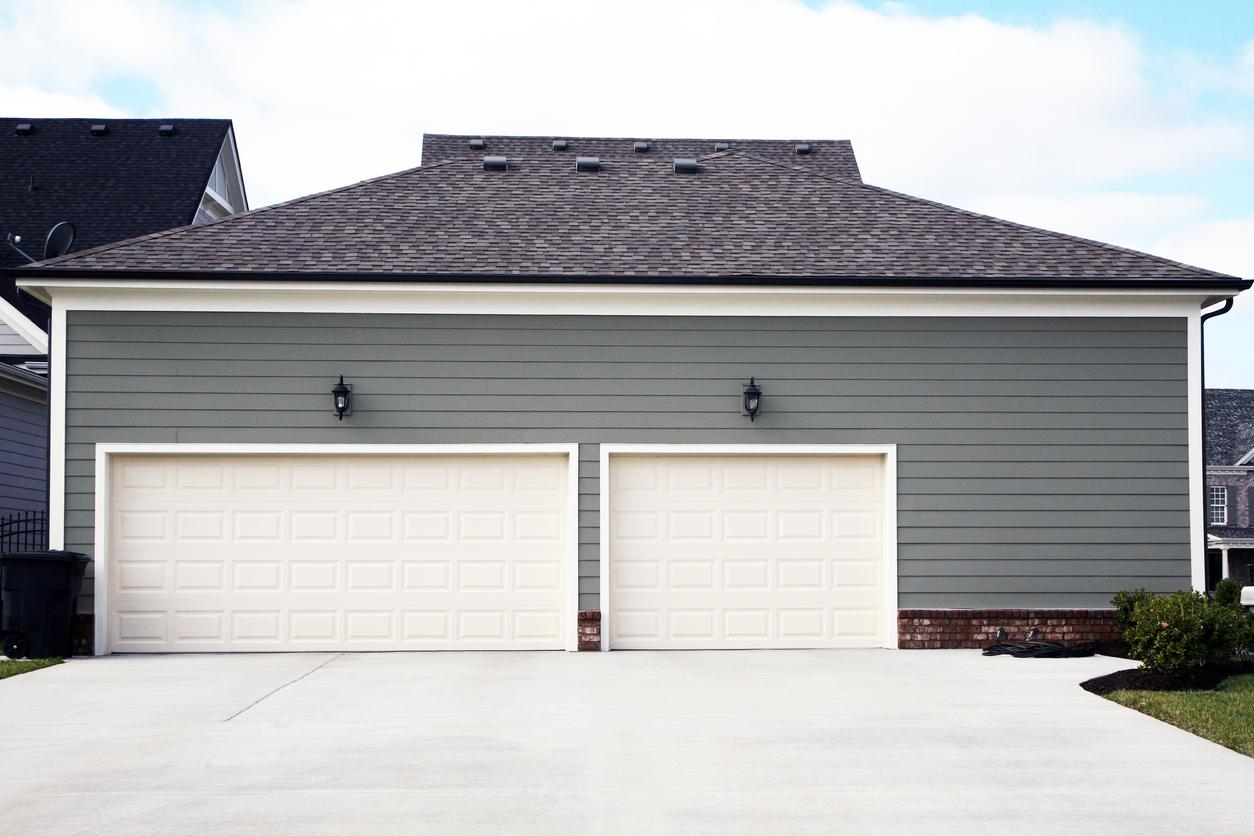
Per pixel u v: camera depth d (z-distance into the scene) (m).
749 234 14.39
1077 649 12.48
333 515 13.09
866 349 13.30
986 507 13.25
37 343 18.36
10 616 12.23
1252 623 11.23
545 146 20.03
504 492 13.20
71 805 6.33
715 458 13.34
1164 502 13.32
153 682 10.61
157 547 12.95
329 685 10.42
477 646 13.08
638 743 7.88
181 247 13.41
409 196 15.33
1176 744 7.89
